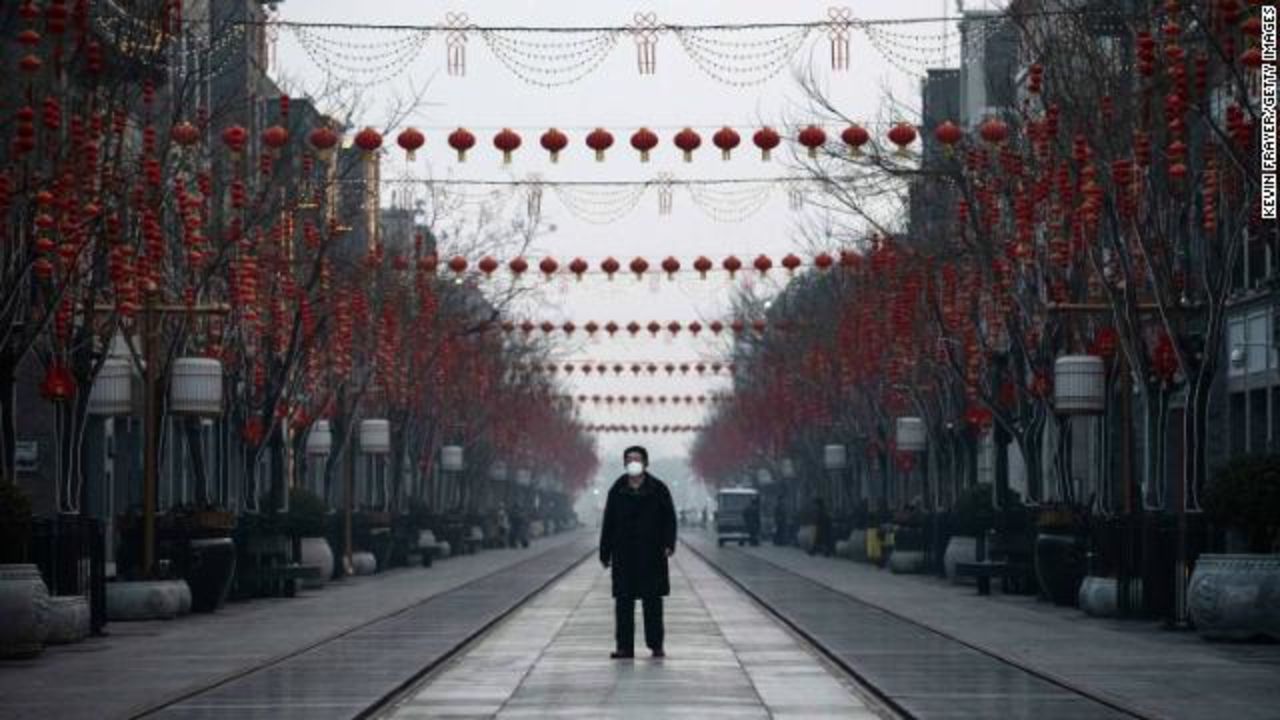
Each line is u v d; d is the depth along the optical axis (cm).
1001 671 2830
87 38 3475
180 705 2388
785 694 2558
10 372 3484
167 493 6656
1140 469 5894
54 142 3531
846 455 9694
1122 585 3953
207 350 4788
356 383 7500
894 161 5994
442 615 4353
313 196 5203
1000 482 5703
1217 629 3322
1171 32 3180
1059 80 4288
